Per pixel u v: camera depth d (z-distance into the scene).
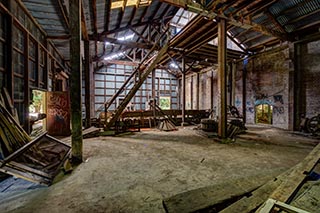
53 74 8.08
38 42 5.96
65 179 2.65
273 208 1.55
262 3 5.39
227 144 5.09
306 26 6.84
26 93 4.96
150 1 6.80
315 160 2.62
